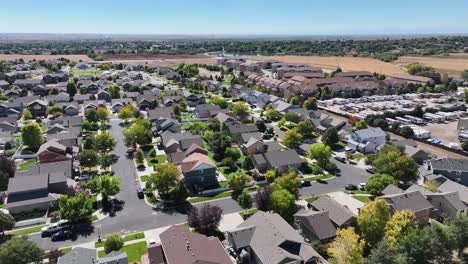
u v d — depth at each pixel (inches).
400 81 7559.1
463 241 1951.3
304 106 5610.2
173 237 1991.9
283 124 4667.8
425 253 1838.1
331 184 3043.8
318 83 7027.6
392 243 1957.4
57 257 1952.5
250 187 2997.0
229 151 3481.8
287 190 2573.8
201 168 2987.2
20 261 1771.7
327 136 3927.2
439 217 2509.8
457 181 3019.2
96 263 1815.9
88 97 5999.0
